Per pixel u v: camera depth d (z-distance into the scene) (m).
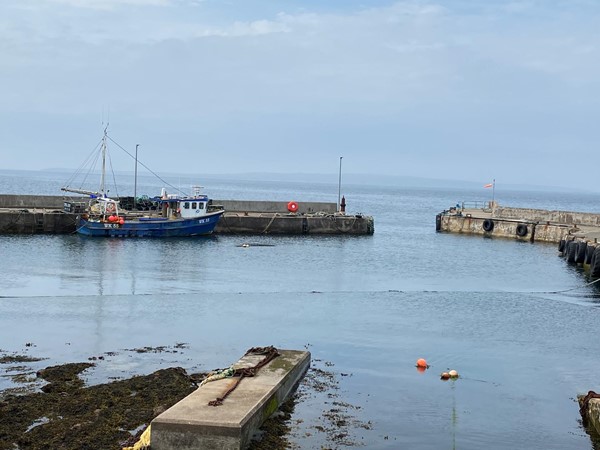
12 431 12.73
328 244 51.38
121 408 13.98
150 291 29.08
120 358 18.27
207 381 14.88
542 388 17.19
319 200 148.12
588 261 41.41
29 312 24.02
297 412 14.63
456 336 22.44
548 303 29.30
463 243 55.91
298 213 61.38
